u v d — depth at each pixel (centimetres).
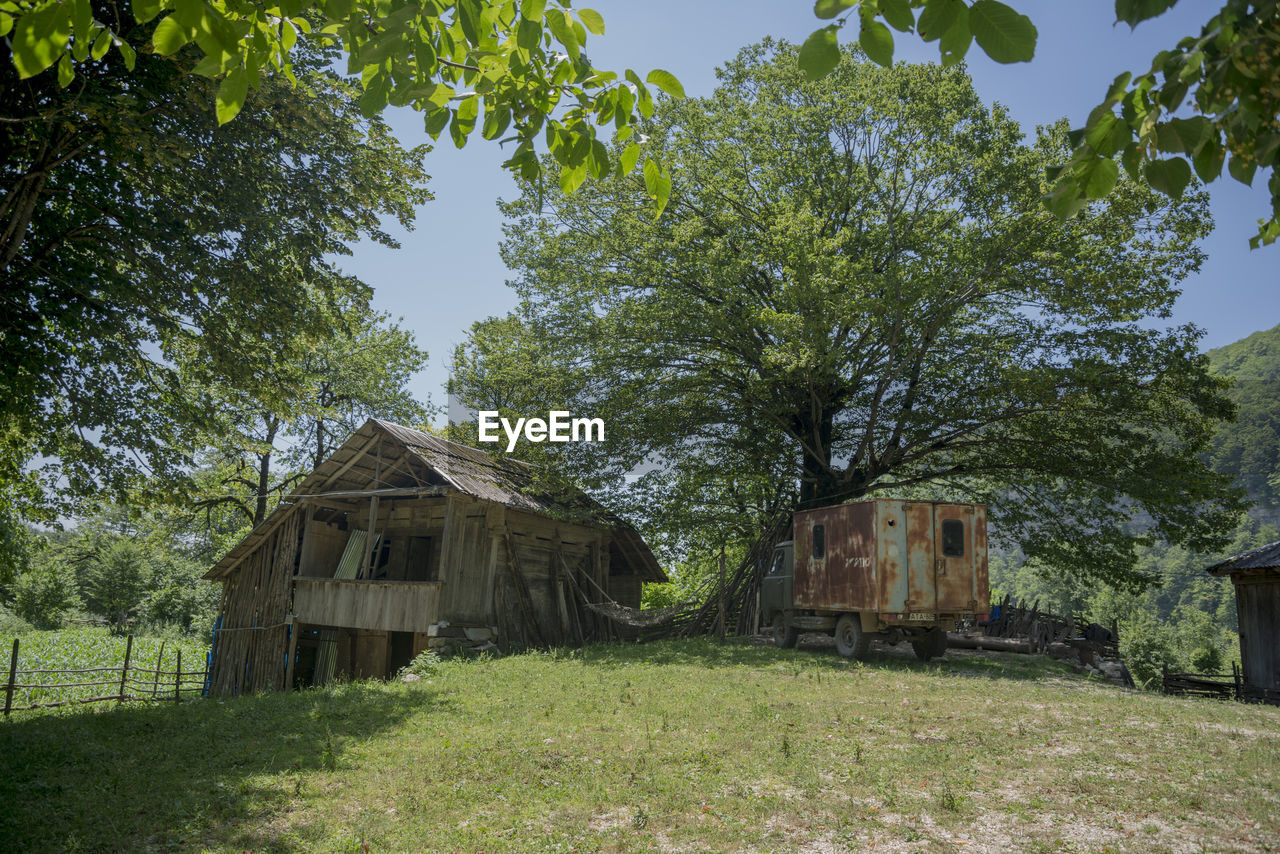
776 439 2700
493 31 400
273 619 2366
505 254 2802
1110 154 283
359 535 2486
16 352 1406
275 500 4122
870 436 2458
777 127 2627
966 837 579
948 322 2611
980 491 2781
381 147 1727
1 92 1235
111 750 909
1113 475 2292
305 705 1252
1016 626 2359
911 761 783
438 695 1327
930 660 1703
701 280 2445
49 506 1712
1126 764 778
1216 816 620
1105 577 2544
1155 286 2159
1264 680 1950
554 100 418
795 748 835
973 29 248
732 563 3111
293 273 1611
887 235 2430
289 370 1828
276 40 404
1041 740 889
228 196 1423
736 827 602
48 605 5003
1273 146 256
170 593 5322
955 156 2305
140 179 1445
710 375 2589
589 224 2778
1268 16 229
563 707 1139
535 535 2539
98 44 347
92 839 595
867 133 2573
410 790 727
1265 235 337
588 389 2592
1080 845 557
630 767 776
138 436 1614
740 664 1638
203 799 698
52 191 1385
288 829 625
